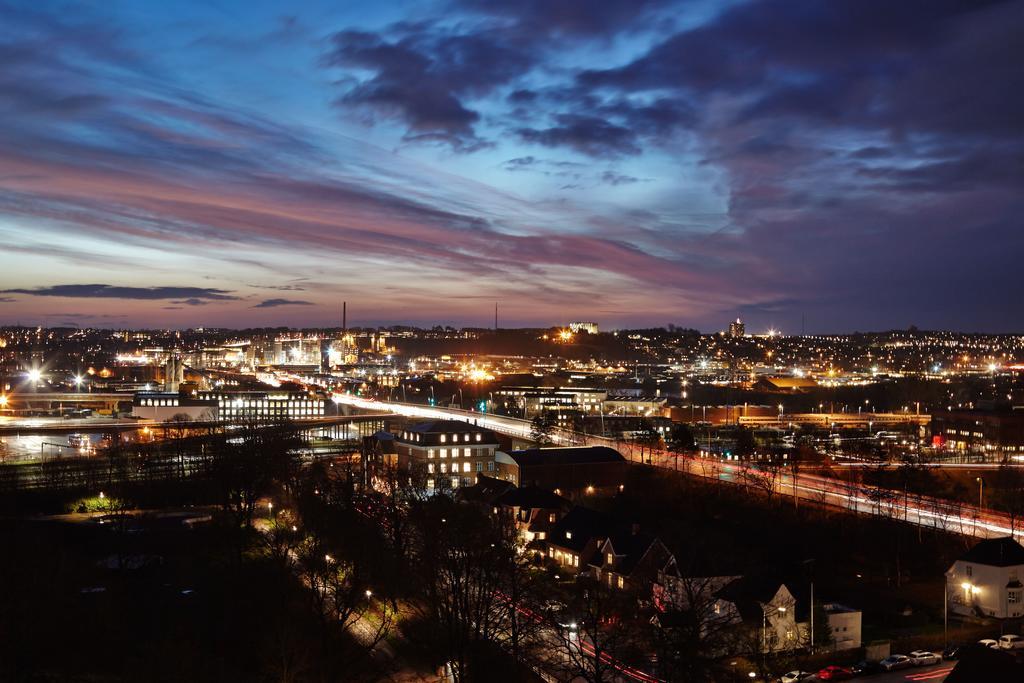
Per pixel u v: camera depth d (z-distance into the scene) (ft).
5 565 403.54
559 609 388.98
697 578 386.73
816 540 517.14
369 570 451.94
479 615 372.79
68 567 437.99
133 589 445.78
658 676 331.57
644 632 349.00
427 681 346.95
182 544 533.96
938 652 367.45
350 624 394.32
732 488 644.27
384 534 529.86
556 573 481.46
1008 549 416.26
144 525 574.56
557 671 339.77
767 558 456.86
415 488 611.47
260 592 437.99
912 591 447.83
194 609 417.90
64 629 367.04
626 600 391.65
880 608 420.36
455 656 355.97
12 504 629.51
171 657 347.77
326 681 339.77
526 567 455.22
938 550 497.46
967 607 417.08
